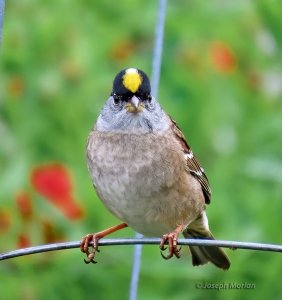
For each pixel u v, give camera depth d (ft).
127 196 33.37
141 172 33.24
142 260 36.19
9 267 36.50
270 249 28.48
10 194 36.94
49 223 36.42
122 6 43.68
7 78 41.47
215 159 40.83
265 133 39.81
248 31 43.50
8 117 40.98
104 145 33.58
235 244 28.71
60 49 42.01
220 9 43.78
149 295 35.83
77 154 39.63
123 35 43.09
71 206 36.47
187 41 43.39
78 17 43.01
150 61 43.01
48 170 36.60
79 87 41.45
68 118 40.42
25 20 42.09
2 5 31.24
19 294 36.19
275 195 37.14
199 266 36.27
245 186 38.45
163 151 33.37
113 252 36.81
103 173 33.58
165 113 34.58
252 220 36.99
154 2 43.98
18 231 36.45
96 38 42.65
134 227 34.22
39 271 36.47
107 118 33.86
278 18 40.70
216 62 42.29
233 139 40.98
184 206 33.83
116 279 36.40
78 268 36.35
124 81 33.73
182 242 29.45
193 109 41.34
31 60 41.57
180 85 41.83
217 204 37.40
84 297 36.35
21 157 38.96
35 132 40.34
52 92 41.04
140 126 33.45
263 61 42.91
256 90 42.63
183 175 33.65
